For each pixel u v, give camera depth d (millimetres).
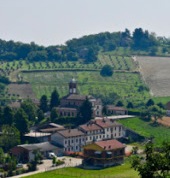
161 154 122688
